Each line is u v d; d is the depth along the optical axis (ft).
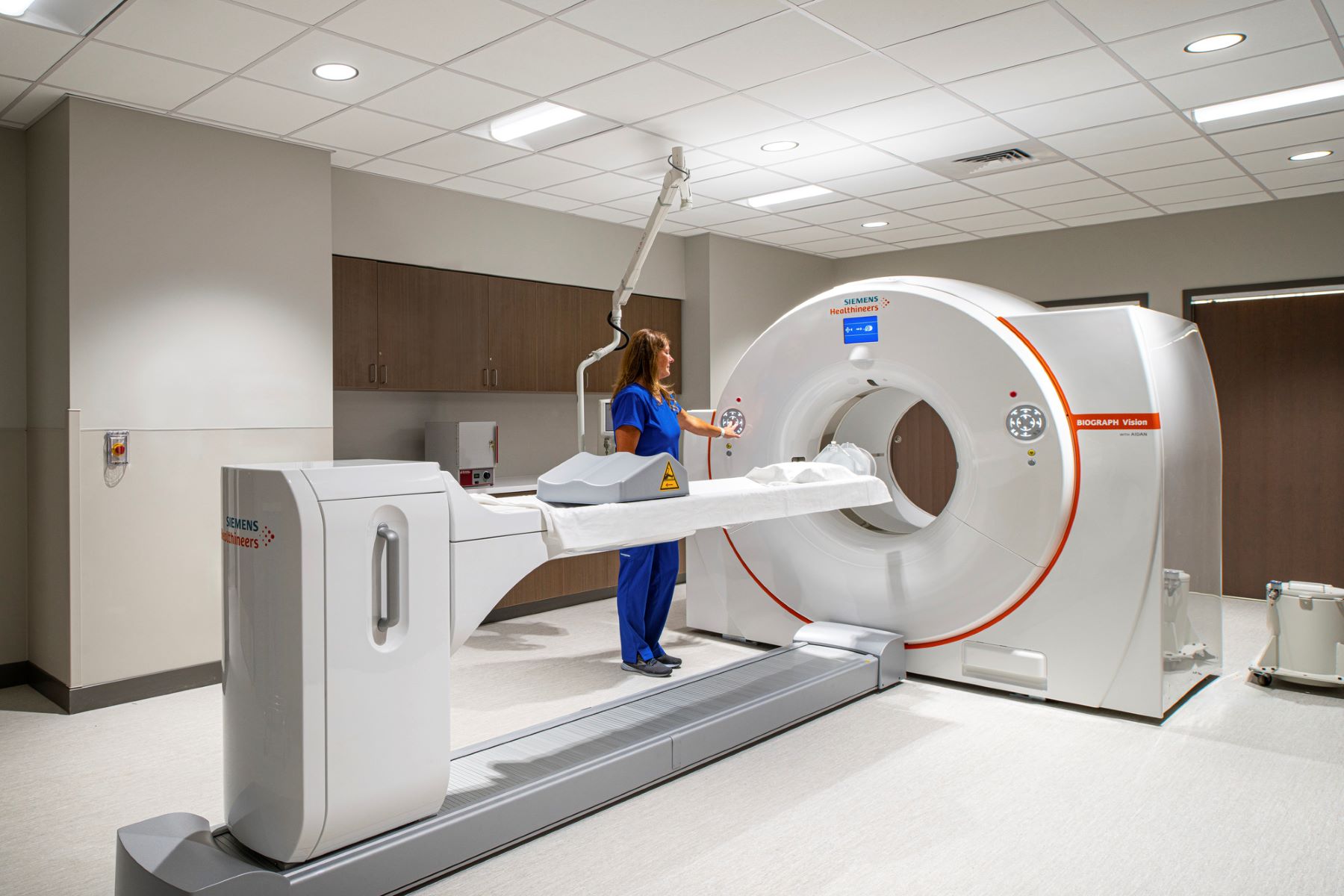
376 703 6.34
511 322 17.42
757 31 9.66
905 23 9.50
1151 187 16.33
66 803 8.56
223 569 6.54
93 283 11.57
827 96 11.68
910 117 12.57
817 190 16.65
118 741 10.32
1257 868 7.09
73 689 11.43
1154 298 18.92
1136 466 10.36
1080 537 10.73
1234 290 17.93
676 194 13.98
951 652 11.85
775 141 13.66
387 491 6.45
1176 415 10.94
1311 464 17.69
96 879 7.11
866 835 7.66
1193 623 11.54
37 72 10.64
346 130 12.92
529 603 17.01
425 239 16.06
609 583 18.67
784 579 13.46
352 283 14.98
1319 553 17.63
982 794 8.49
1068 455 10.71
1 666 12.66
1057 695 10.98
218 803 8.57
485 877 6.92
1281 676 11.74
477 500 7.71
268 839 6.14
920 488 22.81
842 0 8.91
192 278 12.46
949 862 7.20
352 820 6.24
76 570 11.48
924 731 10.18
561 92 11.48
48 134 12.00
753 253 21.62
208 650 12.71
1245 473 18.42
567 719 9.23
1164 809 8.17
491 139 13.42
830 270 24.03
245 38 9.77
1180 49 10.22
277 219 13.37
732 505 9.40
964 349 11.44
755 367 13.66
